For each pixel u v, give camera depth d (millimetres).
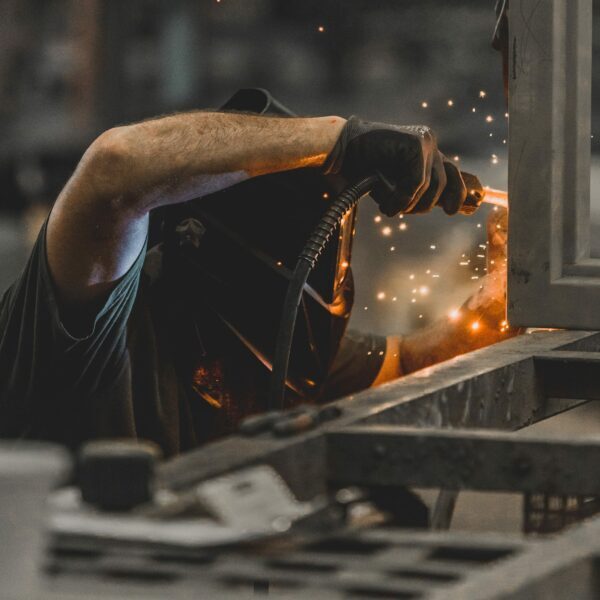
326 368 5586
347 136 5129
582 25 5273
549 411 4840
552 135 5246
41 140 29500
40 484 2141
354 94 32250
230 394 5566
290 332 4703
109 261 4883
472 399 4098
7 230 22875
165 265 5488
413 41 31156
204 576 2365
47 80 32375
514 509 4688
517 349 4801
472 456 3215
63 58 32406
